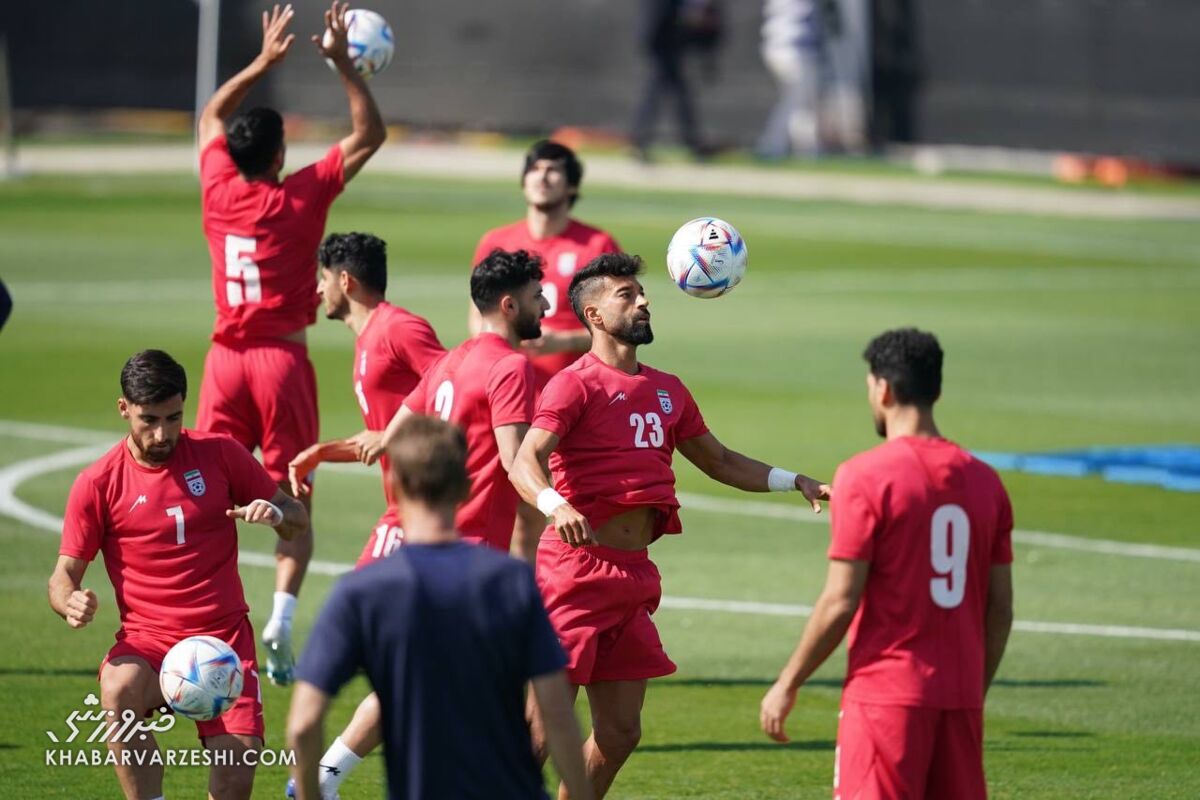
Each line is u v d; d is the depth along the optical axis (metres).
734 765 28.92
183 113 149.12
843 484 20.52
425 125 146.50
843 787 20.58
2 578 39.47
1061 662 35.19
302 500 35.53
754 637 36.72
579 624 25.08
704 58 140.00
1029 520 47.41
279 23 36.34
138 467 24.33
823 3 138.50
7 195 117.81
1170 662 35.22
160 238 102.12
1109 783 28.02
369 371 30.25
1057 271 101.12
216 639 23.38
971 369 71.12
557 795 27.36
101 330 73.62
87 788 27.17
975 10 136.00
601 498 25.16
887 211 125.81
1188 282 97.81
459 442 18.30
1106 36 133.62
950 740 20.47
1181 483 51.88
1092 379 69.44
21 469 50.25
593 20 141.00
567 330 38.56
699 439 26.23
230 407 35.81
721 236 27.98
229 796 23.48
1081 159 138.38
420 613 17.66
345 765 25.20
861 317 83.75
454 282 89.25
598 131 141.62
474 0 144.25
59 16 149.25
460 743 17.70
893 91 138.62
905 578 20.36
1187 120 132.25
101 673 23.95
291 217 35.19
